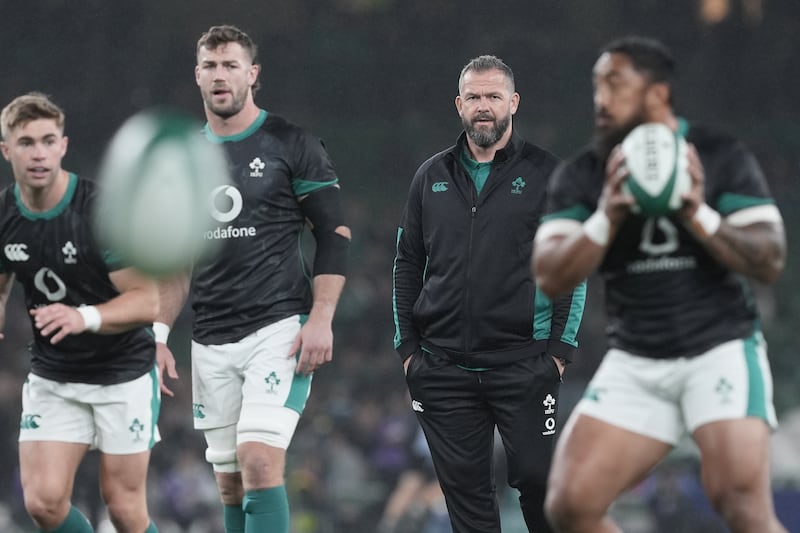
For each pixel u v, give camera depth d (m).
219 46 23.77
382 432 57.69
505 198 23.50
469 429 23.88
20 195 22.50
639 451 17.41
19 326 69.38
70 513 23.42
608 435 17.41
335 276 24.08
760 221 16.78
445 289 23.70
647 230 16.95
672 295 17.12
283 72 92.31
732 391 16.88
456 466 23.91
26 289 23.02
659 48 17.05
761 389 16.98
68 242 22.30
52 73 87.69
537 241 17.73
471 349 23.58
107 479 23.67
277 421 23.39
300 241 24.42
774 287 81.56
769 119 92.81
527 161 23.69
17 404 61.00
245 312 23.83
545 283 17.23
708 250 16.53
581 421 17.67
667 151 15.89
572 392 62.44
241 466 23.44
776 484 54.09
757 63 92.75
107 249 21.97
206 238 23.70
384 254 81.62
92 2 87.88
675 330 17.14
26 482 23.12
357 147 91.12
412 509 48.03
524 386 23.47
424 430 24.28
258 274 23.81
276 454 23.34
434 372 23.88
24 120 21.62
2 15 87.12
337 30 93.25
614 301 17.70
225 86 23.66
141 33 88.69
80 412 23.44
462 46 93.44
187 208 17.73
